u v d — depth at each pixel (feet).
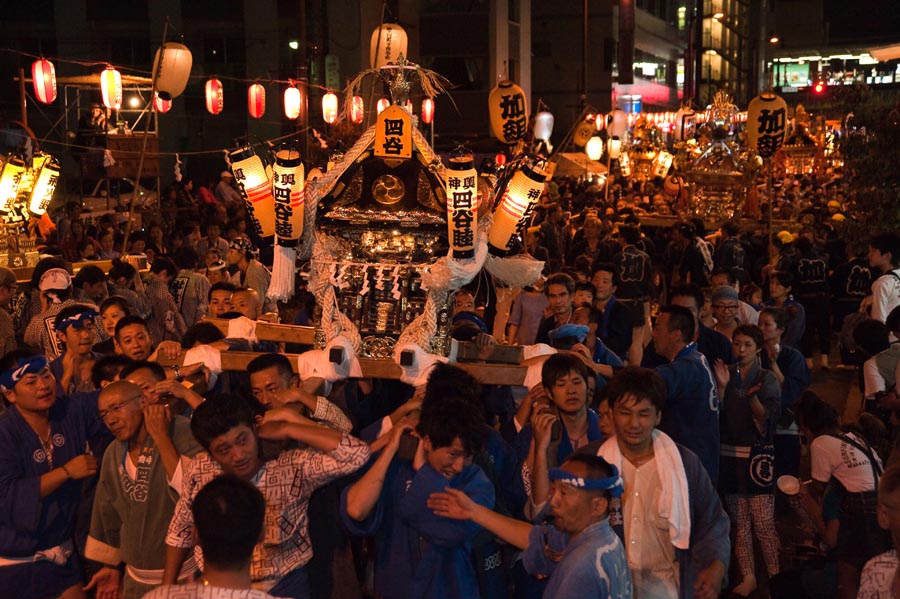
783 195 112.16
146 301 40.47
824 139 145.59
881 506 13.71
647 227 96.43
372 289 24.73
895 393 27.76
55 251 48.80
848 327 40.91
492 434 20.20
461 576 17.97
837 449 22.40
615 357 31.32
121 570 20.95
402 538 18.29
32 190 45.19
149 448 19.49
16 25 134.00
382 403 25.76
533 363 23.48
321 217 25.45
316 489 17.89
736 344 27.48
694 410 24.22
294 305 34.01
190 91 135.23
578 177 140.46
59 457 21.27
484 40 156.87
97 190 101.76
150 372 21.39
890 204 57.98
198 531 13.29
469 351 25.35
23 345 34.73
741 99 285.43
